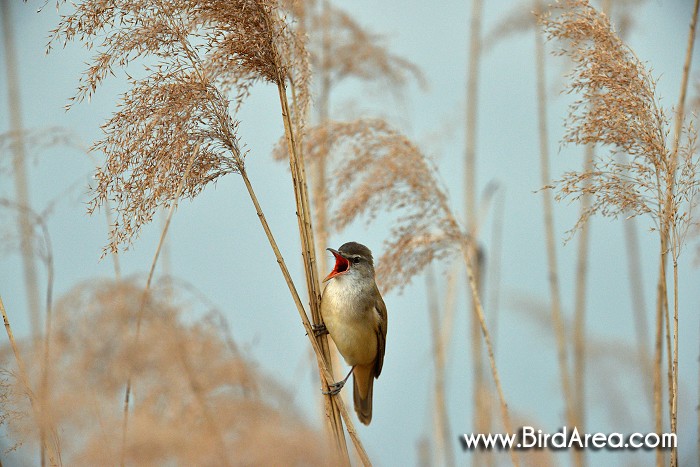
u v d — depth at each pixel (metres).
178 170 6.89
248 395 5.75
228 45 7.03
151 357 5.72
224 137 7.07
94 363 5.68
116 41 6.75
